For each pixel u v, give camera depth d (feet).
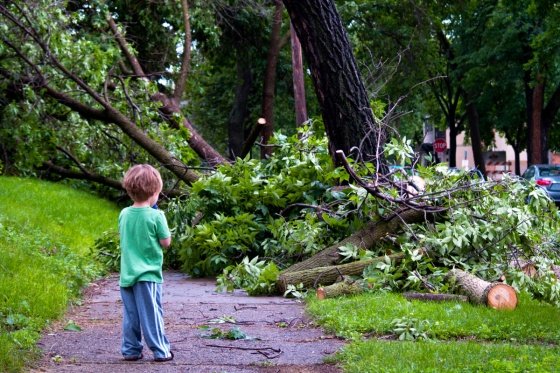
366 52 115.34
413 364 18.69
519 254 33.35
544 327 23.95
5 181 57.06
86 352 21.45
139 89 63.52
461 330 23.31
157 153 54.34
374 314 25.38
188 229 38.47
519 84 126.52
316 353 21.39
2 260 30.55
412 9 114.11
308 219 35.83
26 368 19.38
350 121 41.81
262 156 76.64
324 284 32.24
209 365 20.06
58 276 31.17
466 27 122.83
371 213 35.45
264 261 34.24
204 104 132.16
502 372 17.79
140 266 20.18
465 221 33.04
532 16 103.71
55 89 59.16
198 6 80.07
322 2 41.57
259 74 112.27
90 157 65.41
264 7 97.76
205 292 33.55
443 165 36.11
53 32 57.77
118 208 63.10
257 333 24.41
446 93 166.61
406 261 31.53
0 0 56.34
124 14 83.66
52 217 49.06
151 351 21.07
